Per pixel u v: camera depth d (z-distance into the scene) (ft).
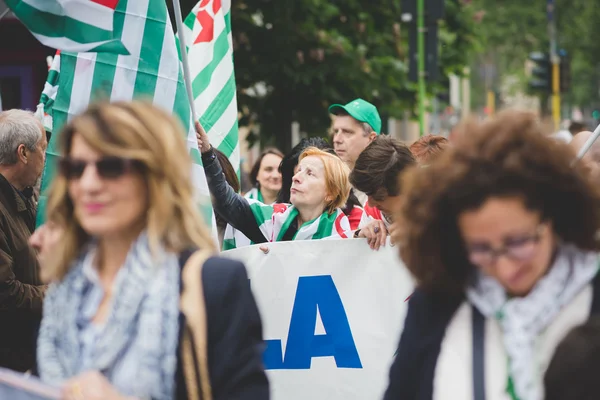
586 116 258.98
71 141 13.35
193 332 12.88
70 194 13.66
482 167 12.55
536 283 13.00
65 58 22.58
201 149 26.66
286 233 27.68
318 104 61.77
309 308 24.91
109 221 13.07
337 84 61.67
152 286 12.96
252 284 25.13
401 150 23.91
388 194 23.90
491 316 13.19
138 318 12.91
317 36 60.64
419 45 62.54
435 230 13.24
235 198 27.55
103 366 12.85
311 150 27.89
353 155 35.76
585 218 12.91
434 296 13.64
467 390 13.01
